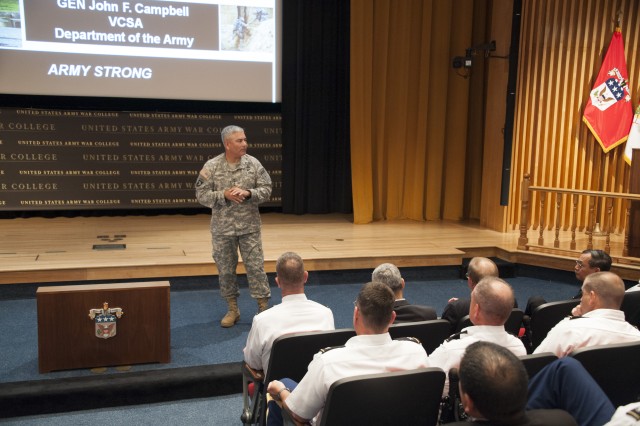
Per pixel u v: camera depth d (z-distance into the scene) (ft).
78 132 23.93
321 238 22.03
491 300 7.66
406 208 26.43
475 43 25.71
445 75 25.54
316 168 26.25
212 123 25.26
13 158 23.49
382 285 7.01
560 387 6.07
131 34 23.17
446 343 7.90
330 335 8.63
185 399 11.83
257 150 25.86
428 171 26.14
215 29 23.94
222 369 12.07
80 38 22.74
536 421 4.93
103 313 11.98
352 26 24.27
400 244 21.33
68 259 17.88
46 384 11.19
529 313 12.09
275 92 25.09
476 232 23.72
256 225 14.67
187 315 15.84
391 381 6.42
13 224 23.04
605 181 23.24
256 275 14.76
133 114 24.38
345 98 25.76
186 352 13.34
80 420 10.89
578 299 11.46
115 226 23.11
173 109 24.80
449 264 20.26
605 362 7.41
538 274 20.56
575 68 22.82
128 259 18.07
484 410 4.77
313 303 9.71
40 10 22.26
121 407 11.44
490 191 24.22
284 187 26.13
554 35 22.65
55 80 22.72
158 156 24.88
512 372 4.75
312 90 25.57
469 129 26.43
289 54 24.97
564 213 23.70
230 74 24.36
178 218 25.02
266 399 8.70
